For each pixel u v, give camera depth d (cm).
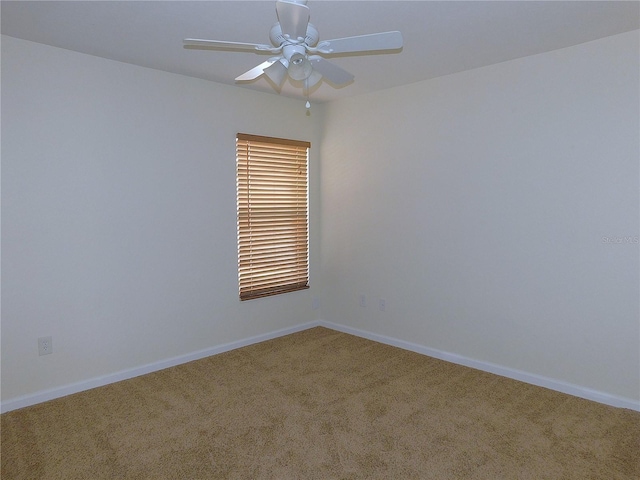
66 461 218
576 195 279
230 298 380
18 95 262
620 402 270
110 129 301
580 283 281
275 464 216
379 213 393
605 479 202
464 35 255
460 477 205
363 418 260
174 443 234
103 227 302
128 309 318
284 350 380
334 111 423
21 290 271
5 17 229
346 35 251
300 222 431
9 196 263
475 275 332
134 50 279
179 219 341
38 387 281
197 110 346
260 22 235
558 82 281
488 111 315
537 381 304
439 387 303
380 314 401
